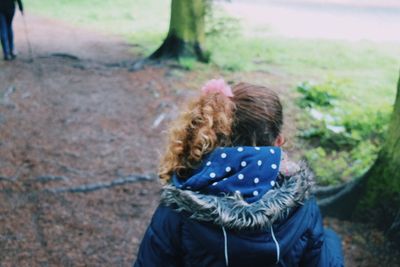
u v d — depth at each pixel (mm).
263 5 16062
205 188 1317
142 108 6473
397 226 3496
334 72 8656
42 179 4559
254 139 1384
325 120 5770
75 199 4262
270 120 1385
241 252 1287
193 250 1347
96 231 3822
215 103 1366
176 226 1374
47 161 4934
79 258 3498
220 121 1349
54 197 4273
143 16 14461
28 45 9969
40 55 9094
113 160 5035
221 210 1260
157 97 6895
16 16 13336
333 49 10500
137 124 5965
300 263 1413
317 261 1402
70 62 8641
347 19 14188
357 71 8852
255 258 1301
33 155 5051
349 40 11617
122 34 11836
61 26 12484
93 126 5871
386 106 6133
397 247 3463
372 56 10016
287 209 1305
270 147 1359
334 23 13633
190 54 8797
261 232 1289
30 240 3682
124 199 4285
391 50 10625
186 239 1353
